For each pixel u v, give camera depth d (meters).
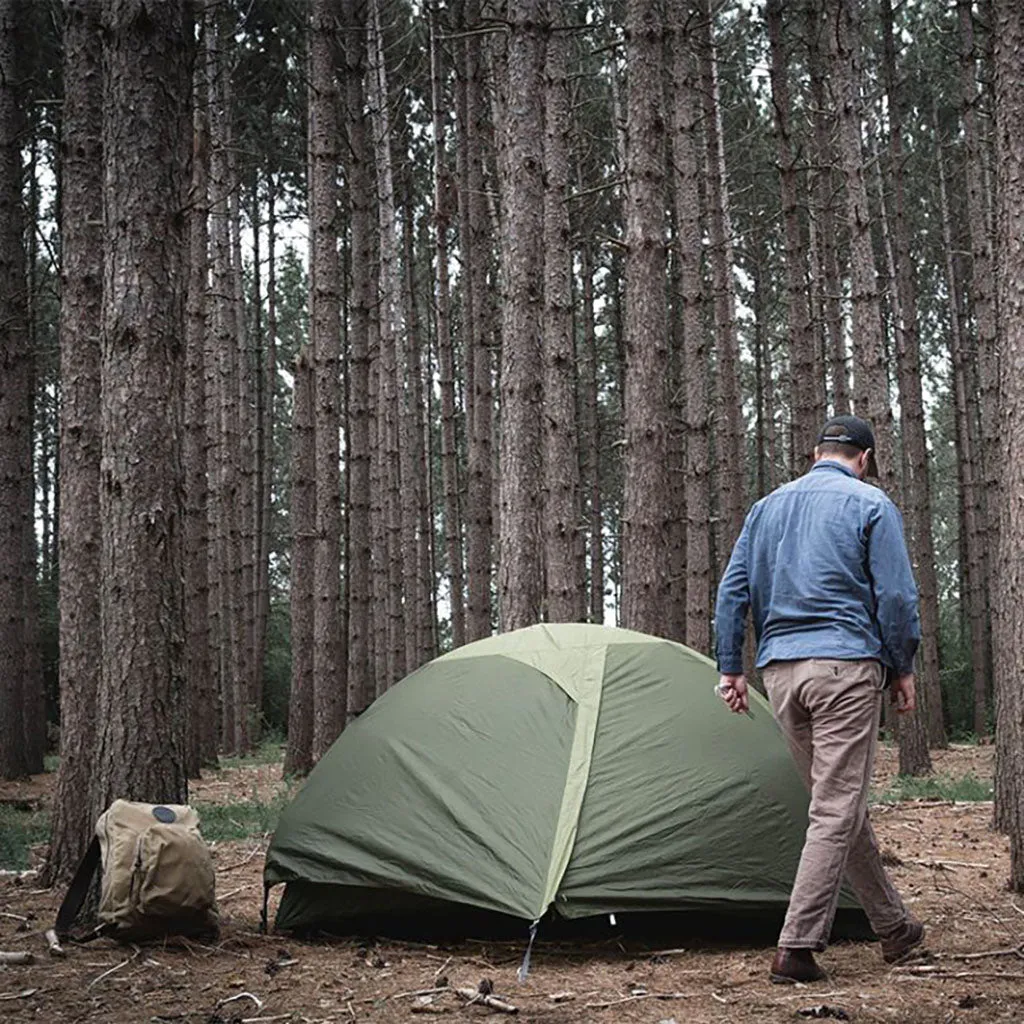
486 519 15.79
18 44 14.21
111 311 5.83
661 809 5.07
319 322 14.30
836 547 4.46
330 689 14.17
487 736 5.45
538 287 10.09
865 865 4.52
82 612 7.23
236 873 7.02
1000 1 6.06
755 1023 3.80
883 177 23.38
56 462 29.09
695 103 17.95
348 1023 3.93
